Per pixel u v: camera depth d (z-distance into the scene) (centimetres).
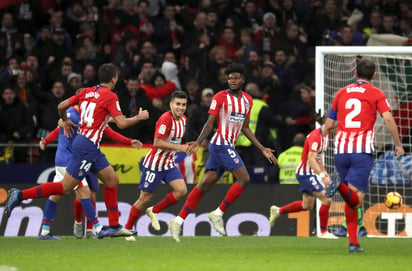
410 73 3862
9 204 2648
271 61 5031
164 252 2434
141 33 5256
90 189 3200
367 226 3650
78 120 3047
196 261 2119
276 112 4644
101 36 5225
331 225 3600
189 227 3675
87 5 5362
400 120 3872
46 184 2669
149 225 3684
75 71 4894
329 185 2306
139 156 3938
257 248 2648
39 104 4581
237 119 2939
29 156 4162
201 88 4778
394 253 2442
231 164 2952
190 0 5559
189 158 3925
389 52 3550
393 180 3678
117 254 2342
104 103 2622
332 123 2506
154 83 4553
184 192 3009
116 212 2831
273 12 5353
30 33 5272
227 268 1923
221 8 5312
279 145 4397
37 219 3675
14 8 5338
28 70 4675
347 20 5300
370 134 2438
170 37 5212
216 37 5109
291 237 3384
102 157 2767
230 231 3684
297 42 5062
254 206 3703
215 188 3703
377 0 5522
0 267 1928
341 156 2459
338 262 2111
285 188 3703
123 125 2603
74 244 2803
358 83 2481
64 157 3091
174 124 2942
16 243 2859
